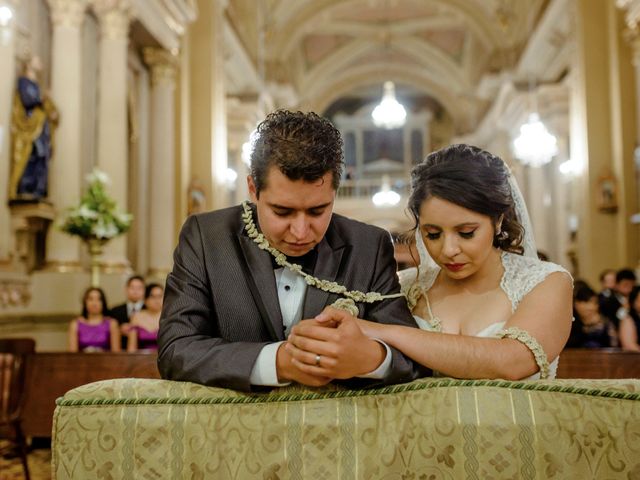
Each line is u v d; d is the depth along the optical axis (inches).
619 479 46.9
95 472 49.3
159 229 395.5
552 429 47.1
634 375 154.6
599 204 435.2
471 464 47.4
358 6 735.7
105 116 322.0
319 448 48.9
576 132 469.4
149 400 49.9
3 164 260.7
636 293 215.8
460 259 58.3
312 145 49.5
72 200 291.1
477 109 925.2
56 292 283.9
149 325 235.6
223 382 49.6
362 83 1006.4
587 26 455.8
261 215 53.3
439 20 836.6
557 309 56.8
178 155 423.5
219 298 55.9
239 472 49.0
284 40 735.1
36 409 175.6
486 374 50.3
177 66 422.3
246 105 663.8
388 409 49.5
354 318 48.4
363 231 61.1
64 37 296.7
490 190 56.6
